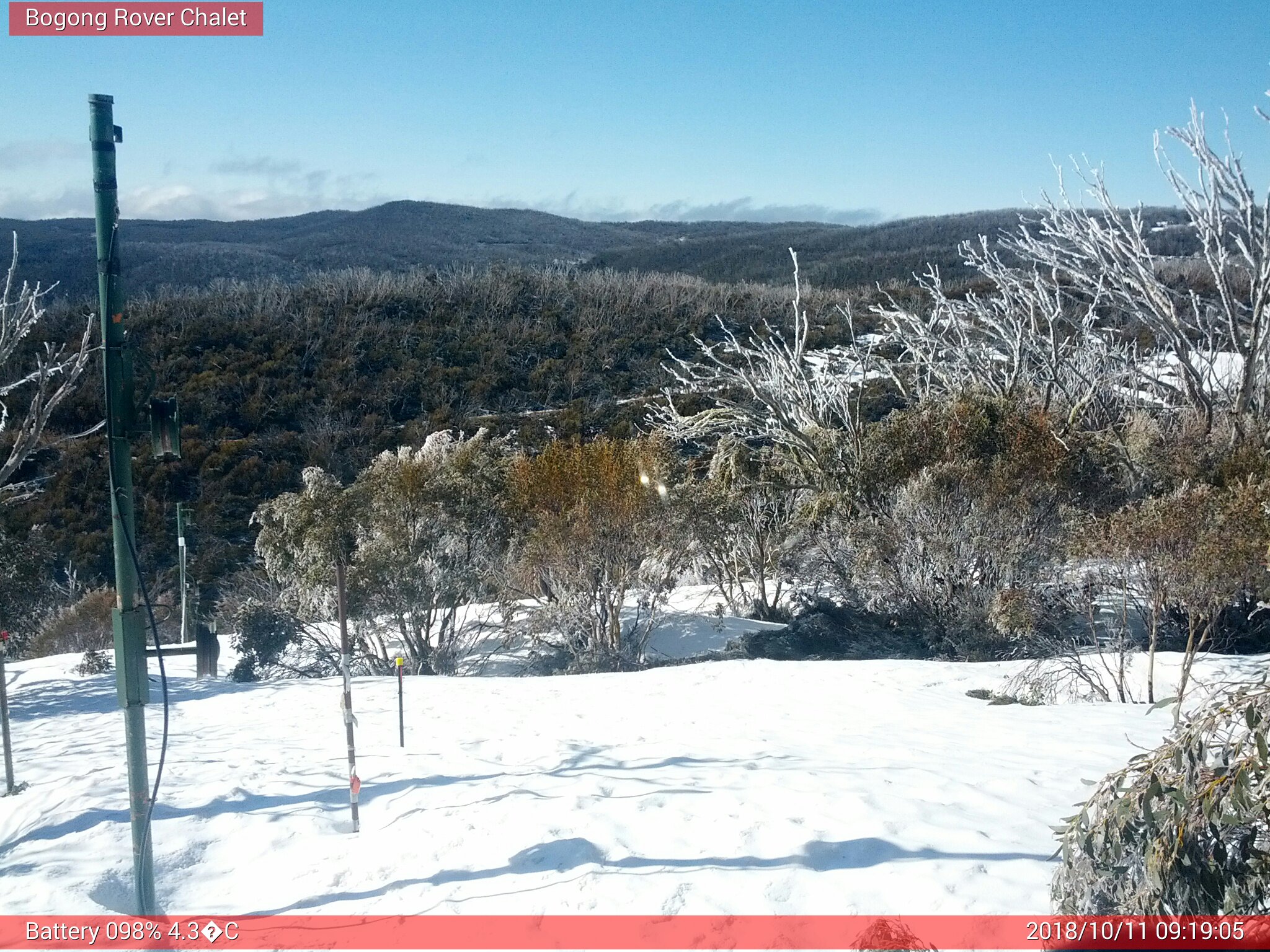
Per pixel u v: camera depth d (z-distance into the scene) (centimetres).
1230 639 1278
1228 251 1975
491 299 5641
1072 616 1470
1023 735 805
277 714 1083
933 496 1590
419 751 805
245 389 4331
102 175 457
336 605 1634
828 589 1848
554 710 1013
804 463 2114
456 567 1777
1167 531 1024
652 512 1742
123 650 480
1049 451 1673
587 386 4731
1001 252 6450
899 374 2661
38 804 702
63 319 4619
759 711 962
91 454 3462
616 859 522
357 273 6347
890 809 580
